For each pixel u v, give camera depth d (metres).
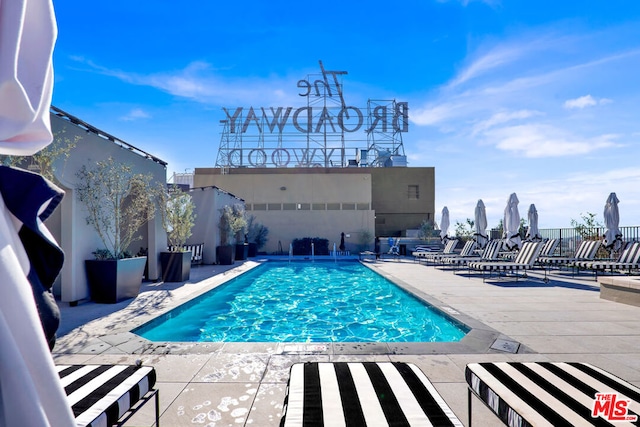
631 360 3.56
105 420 1.51
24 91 0.95
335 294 9.35
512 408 1.57
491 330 4.58
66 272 6.23
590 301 6.69
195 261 13.56
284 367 3.39
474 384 1.95
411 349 3.87
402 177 29.38
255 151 31.89
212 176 25.33
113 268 6.42
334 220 23.94
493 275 10.92
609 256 11.77
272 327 6.30
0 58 0.90
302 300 8.59
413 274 11.25
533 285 8.81
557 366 2.02
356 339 5.59
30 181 1.02
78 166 6.49
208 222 14.54
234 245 16.19
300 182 25.42
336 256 20.47
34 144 1.03
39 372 0.86
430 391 1.73
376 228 29.27
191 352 3.79
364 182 25.55
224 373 3.25
